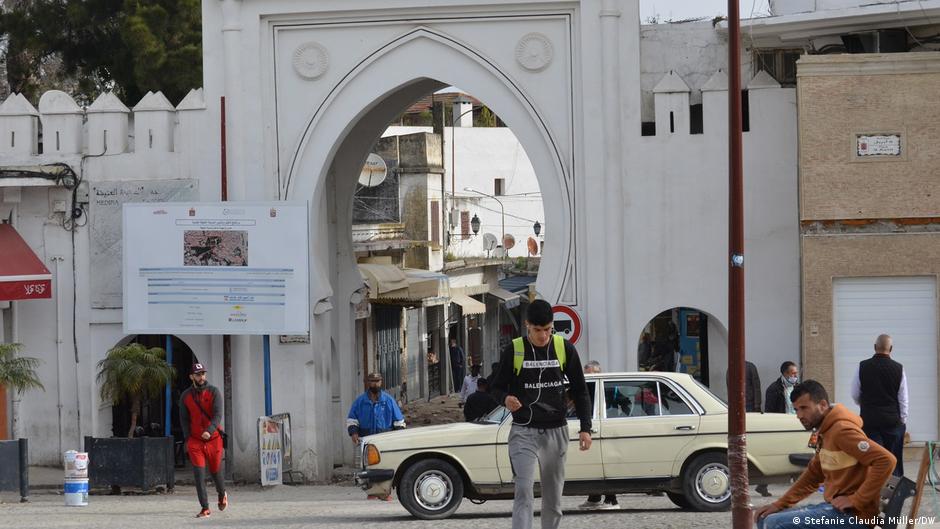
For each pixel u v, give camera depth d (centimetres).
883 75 2238
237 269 2344
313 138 2452
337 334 2742
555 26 2392
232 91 2442
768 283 2347
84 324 2494
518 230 6259
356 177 2753
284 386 2442
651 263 2372
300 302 2333
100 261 2484
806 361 2258
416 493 1616
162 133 2470
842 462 988
